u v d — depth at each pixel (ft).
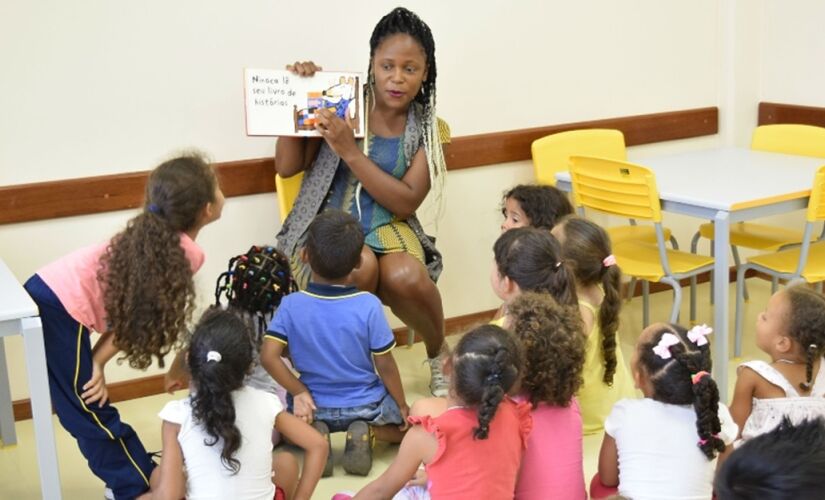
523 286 8.14
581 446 7.17
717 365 10.67
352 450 9.05
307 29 11.37
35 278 7.85
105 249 7.88
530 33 12.90
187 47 10.75
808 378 7.83
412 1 11.98
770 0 14.56
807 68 14.23
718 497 4.09
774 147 13.46
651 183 10.77
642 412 6.73
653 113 14.20
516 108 13.03
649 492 6.57
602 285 8.78
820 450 3.94
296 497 7.57
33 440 10.11
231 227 11.37
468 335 6.61
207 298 11.39
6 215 10.17
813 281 11.15
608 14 13.48
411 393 11.06
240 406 7.13
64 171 10.43
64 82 10.24
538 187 10.34
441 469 6.54
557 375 6.91
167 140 10.87
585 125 13.57
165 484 7.04
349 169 10.62
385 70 10.30
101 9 10.25
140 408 10.92
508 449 6.61
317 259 8.94
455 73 12.49
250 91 10.13
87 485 9.12
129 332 7.73
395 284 10.19
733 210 10.23
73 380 7.84
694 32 14.30
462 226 12.91
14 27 9.91
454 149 12.55
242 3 10.93
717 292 10.50
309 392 9.25
